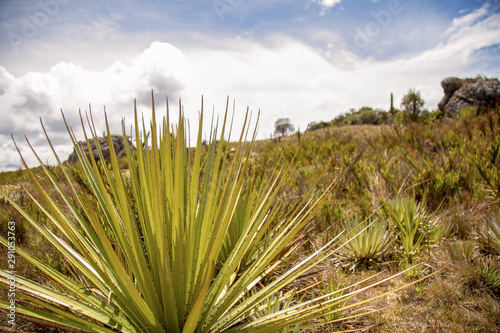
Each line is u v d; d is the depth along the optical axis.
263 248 2.28
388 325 1.98
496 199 3.50
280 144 11.83
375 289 2.45
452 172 4.11
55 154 1.43
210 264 1.31
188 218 1.36
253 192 2.05
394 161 5.37
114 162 1.17
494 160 4.42
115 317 1.32
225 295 1.53
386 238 3.03
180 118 1.23
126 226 1.25
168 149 1.38
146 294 1.34
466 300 2.13
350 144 8.77
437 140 6.51
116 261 1.12
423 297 2.23
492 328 1.81
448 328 1.89
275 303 1.85
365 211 3.85
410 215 3.16
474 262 2.47
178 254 1.29
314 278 2.55
